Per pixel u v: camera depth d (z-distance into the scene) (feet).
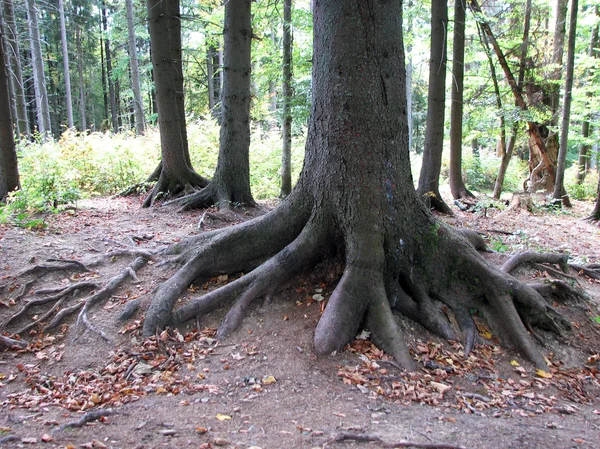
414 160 78.38
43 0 83.05
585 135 68.23
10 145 29.53
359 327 16.66
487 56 48.93
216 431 10.86
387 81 17.58
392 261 18.06
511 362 16.70
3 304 17.95
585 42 63.31
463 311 18.49
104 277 19.90
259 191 49.98
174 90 34.47
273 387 13.38
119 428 11.07
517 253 22.61
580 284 23.07
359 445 10.21
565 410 13.84
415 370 15.01
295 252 18.61
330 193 18.22
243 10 32.04
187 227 27.94
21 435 10.71
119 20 88.79
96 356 15.53
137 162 45.01
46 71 119.24
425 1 46.06
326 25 17.66
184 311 17.10
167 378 14.03
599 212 41.24
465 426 11.76
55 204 29.40
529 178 59.41
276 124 71.20
